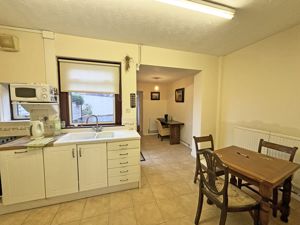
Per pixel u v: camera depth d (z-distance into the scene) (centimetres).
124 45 271
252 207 137
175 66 310
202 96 342
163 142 510
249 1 158
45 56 232
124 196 215
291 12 177
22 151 180
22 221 170
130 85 281
